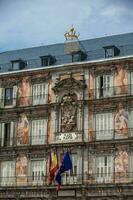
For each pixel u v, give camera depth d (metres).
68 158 72.75
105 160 74.12
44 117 79.62
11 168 80.12
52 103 78.88
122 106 74.56
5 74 83.56
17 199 77.94
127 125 73.75
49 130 78.75
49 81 80.44
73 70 78.94
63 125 77.75
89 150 75.25
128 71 75.38
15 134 81.19
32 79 81.75
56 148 77.25
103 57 79.06
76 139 76.31
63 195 74.94
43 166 77.88
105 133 74.94
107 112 75.50
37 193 76.88
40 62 84.25
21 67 84.50
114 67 76.31
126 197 71.19
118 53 78.94
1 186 79.12
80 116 76.81
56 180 72.12
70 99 78.00
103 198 72.56
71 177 75.38
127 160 72.56
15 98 82.38
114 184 71.81
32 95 81.31
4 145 81.50
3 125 82.50
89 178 74.31
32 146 78.88
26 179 78.50
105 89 76.38
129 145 72.81
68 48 81.75
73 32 82.38
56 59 83.00
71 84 78.25
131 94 74.38
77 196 74.06
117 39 83.62
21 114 81.50
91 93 76.94
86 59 80.38
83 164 75.12
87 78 77.69
